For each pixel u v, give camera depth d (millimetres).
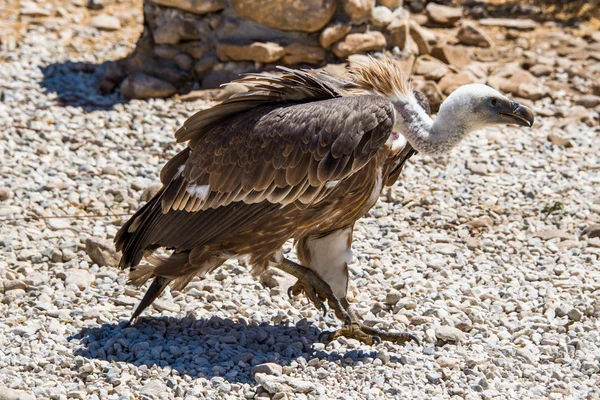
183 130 10039
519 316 11023
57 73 18109
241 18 17312
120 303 11031
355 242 12859
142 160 15188
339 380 9406
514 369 9742
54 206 13547
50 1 21266
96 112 16672
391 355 9992
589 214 13914
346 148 9312
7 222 13008
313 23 16984
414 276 11805
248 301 11148
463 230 13344
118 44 19594
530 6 21656
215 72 17438
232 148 9656
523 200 14445
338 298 10430
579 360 9945
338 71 16641
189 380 9195
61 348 9734
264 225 9703
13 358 9500
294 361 9703
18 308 10789
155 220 10172
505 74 18359
